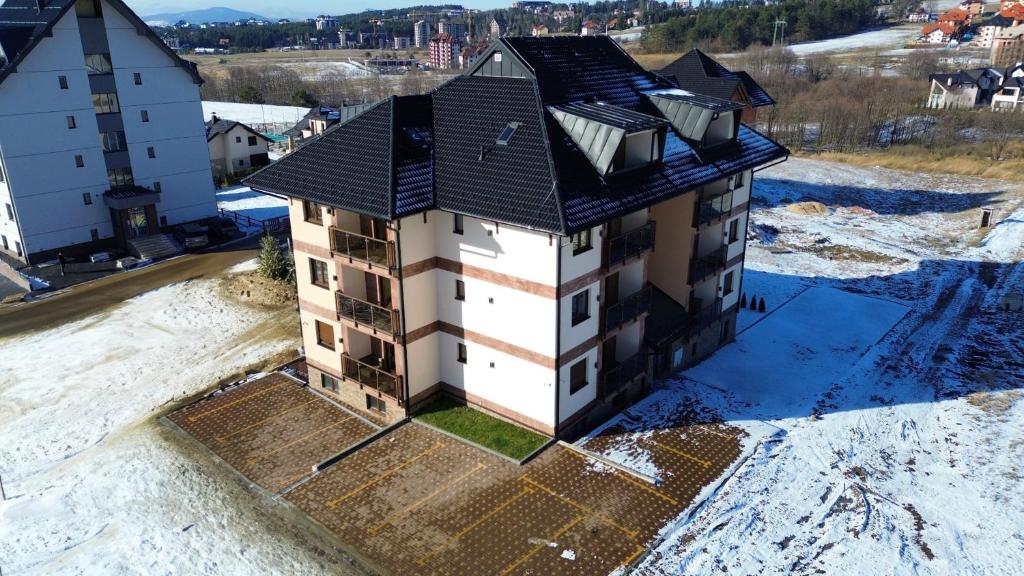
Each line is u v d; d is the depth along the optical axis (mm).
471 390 25953
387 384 25578
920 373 30141
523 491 21953
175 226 49062
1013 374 29953
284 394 27984
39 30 40125
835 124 80062
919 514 21453
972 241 48500
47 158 42250
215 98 126188
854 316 35875
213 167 66688
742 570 19016
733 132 29500
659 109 28625
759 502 21734
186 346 32375
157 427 25703
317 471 22953
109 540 20078
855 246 47250
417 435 24812
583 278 23141
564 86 26781
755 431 25547
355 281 25938
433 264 24875
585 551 19547
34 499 21875
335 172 24344
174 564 19141
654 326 28078
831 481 22859
